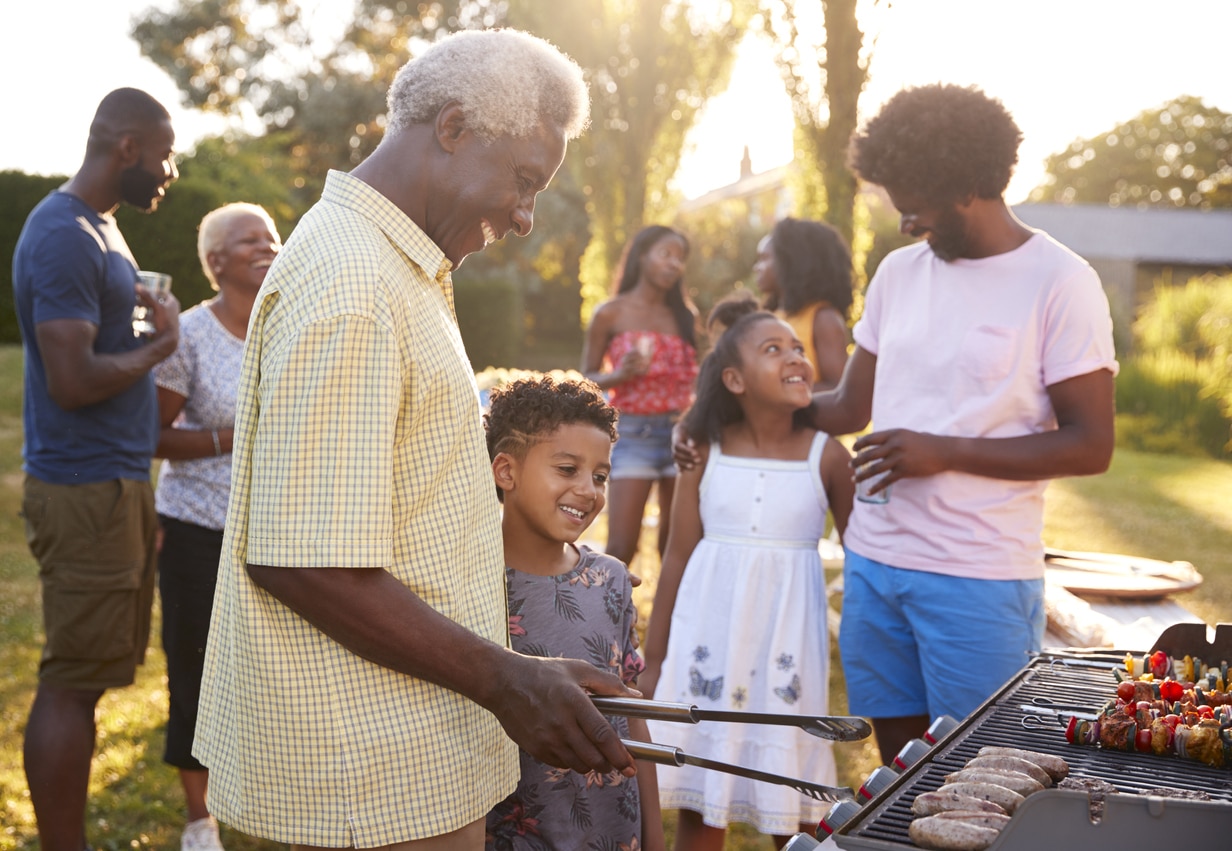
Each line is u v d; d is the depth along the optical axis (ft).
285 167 70.33
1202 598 21.74
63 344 9.16
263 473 4.37
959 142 7.70
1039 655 7.23
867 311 9.25
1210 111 183.83
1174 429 43.91
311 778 4.61
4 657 16.16
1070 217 113.39
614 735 4.33
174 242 45.60
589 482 6.47
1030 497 8.13
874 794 4.78
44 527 9.53
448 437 4.76
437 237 4.94
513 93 4.73
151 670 16.34
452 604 4.78
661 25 34.12
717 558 9.23
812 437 9.55
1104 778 4.88
